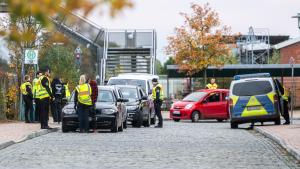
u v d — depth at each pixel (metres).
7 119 43.53
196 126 43.66
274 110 39.22
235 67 76.69
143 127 41.44
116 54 64.56
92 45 63.16
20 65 47.59
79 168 16.62
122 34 64.56
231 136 30.98
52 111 41.25
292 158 19.88
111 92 35.03
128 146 24.02
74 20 4.73
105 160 18.75
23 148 22.88
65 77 55.84
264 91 39.31
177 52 77.81
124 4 4.53
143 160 18.80
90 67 61.88
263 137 30.23
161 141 26.86
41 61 59.31
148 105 42.94
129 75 48.59
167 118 59.31
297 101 86.00
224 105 54.44
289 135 28.98
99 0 4.52
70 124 32.72
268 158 19.84
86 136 29.81
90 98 32.31
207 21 77.50
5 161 18.31
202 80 88.06
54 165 17.33
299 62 99.38
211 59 76.75
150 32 64.56
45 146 23.80
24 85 40.12
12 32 4.93
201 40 76.38
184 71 78.12
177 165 17.47
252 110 39.22
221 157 19.98
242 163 18.22
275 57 103.25
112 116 32.94
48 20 4.60
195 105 53.56
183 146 24.27
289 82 87.69
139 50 64.56
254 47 98.69
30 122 40.34
